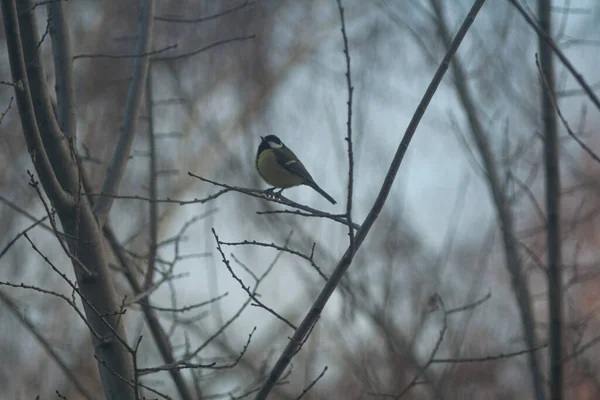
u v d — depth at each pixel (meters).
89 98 18.70
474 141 11.20
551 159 8.64
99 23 19.92
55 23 8.84
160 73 19.77
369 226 6.88
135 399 6.60
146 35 9.67
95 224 7.85
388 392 10.49
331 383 14.14
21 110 7.02
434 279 11.77
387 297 10.95
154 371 7.18
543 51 8.93
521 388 12.61
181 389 9.30
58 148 7.71
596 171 15.17
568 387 9.29
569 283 8.83
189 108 18.94
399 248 12.20
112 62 19.22
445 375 9.95
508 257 9.49
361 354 10.77
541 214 8.57
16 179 17.41
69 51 8.83
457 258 13.11
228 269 6.88
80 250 7.68
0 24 18.22
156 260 9.95
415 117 7.06
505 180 10.21
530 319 8.95
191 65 20.53
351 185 6.54
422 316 10.62
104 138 18.39
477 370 12.59
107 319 7.57
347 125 6.38
